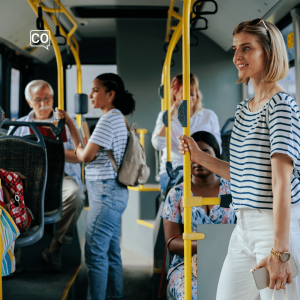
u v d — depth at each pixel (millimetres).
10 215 1954
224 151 3795
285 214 1105
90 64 6102
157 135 3465
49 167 2756
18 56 5414
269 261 1118
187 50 1574
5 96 5031
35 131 2514
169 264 2293
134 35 5512
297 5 3354
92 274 2502
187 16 1568
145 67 5551
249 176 1238
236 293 1312
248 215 1248
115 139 2541
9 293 2547
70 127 2908
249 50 1262
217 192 2137
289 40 3650
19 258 3016
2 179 1997
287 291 1140
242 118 1350
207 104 5543
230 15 4168
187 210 1511
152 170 5539
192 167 2107
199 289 1479
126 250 4738
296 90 3400
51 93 3660
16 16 4277
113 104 2756
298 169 1210
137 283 3436
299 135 1169
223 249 1478
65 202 2992
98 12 4992
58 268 2996
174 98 3439
